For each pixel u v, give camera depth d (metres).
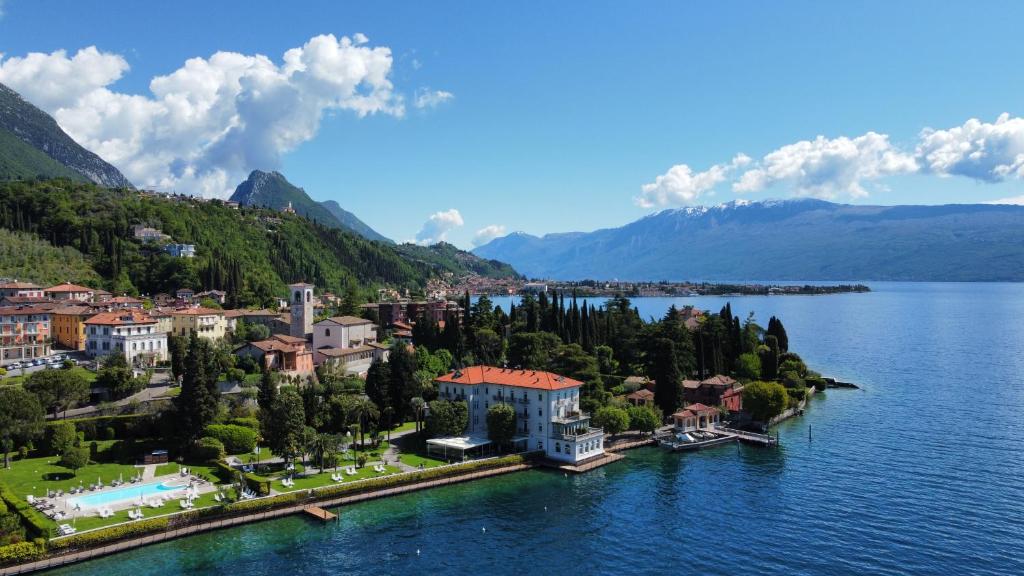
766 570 87.50
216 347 171.62
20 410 114.56
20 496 99.94
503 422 136.38
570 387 144.12
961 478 121.31
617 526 102.94
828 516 105.00
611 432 149.25
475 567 89.06
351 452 133.12
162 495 103.88
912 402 189.88
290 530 99.62
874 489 116.88
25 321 176.88
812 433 157.75
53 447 117.25
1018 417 168.25
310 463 123.56
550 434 138.38
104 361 154.38
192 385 124.06
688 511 108.69
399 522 103.94
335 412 136.62
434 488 120.25
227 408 138.25
